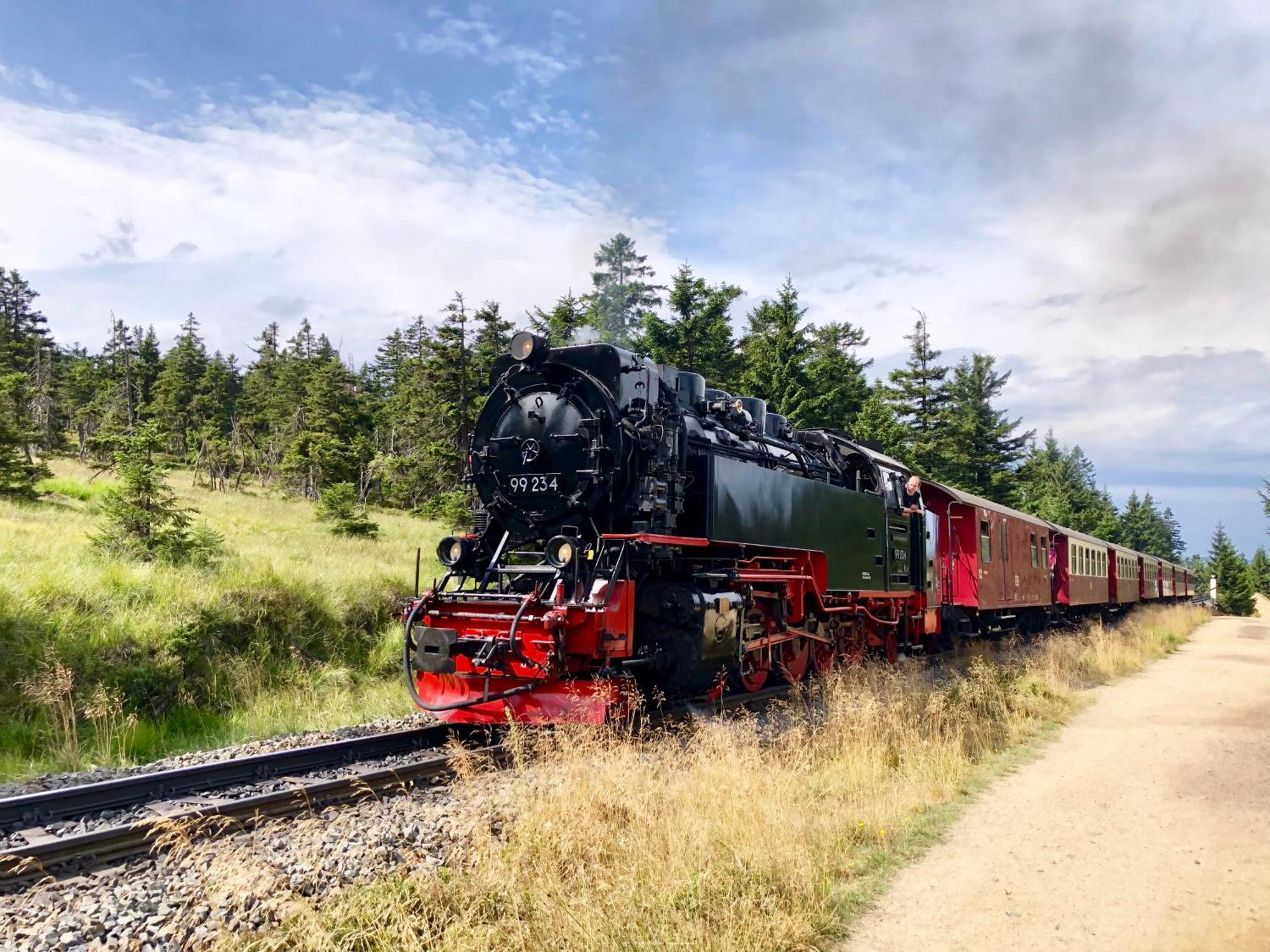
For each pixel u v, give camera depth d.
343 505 21.23
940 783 6.85
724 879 4.44
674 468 8.61
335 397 39.44
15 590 9.56
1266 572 71.25
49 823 5.51
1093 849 5.54
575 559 7.72
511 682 7.75
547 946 3.90
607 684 7.37
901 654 14.80
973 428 37.78
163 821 4.89
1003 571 18.72
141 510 12.65
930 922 4.45
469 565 8.87
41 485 22.39
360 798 6.11
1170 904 4.68
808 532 10.90
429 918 4.06
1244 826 6.00
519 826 4.92
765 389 30.25
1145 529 78.81
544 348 9.07
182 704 9.64
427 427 35.59
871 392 39.41
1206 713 10.48
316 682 10.92
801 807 5.72
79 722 8.70
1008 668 12.16
